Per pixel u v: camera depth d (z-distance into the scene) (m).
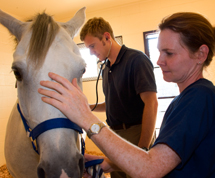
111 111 1.39
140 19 3.39
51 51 0.68
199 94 0.57
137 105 1.30
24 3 3.22
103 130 0.58
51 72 0.63
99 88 3.62
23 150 0.86
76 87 0.66
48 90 0.61
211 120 0.56
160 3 3.28
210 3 3.03
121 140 0.57
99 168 0.80
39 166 0.59
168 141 0.52
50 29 0.72
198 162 0.57
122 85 1.28
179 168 0.55
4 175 2.72
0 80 3.19
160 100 3.27
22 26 0.86
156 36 3.30
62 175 0.57
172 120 0.57
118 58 1.30
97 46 1.36
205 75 0.76
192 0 3.11
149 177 0.51
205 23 0.64
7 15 0.92
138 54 1.23
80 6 3.49
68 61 0.70
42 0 3.18
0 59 3.20
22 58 0.68
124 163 0.53
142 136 1.06
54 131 0.61
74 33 0.96
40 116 0.63
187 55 0.63
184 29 0.61
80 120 0.59
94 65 3.66
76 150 0.63
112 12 3.56
